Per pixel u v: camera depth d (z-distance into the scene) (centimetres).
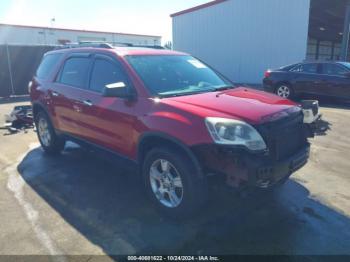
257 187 292
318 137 644
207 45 2038
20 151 587
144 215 350
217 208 360
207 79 432
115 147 399
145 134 341
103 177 458
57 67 519
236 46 1877
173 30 2236
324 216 343
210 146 293
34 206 373
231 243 299
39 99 543
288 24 1620
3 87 1432
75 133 472
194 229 322
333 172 462
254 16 1755
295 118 338
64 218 346
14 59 1435
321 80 1047
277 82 1158
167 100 341
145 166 356
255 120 299
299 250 288
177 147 322
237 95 372
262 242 300
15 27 2556
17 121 769
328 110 938
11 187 426
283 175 313
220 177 302
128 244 299
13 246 298
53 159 539
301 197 386
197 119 304
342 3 1814
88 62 452
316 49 3656
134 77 373
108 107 391
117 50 420
